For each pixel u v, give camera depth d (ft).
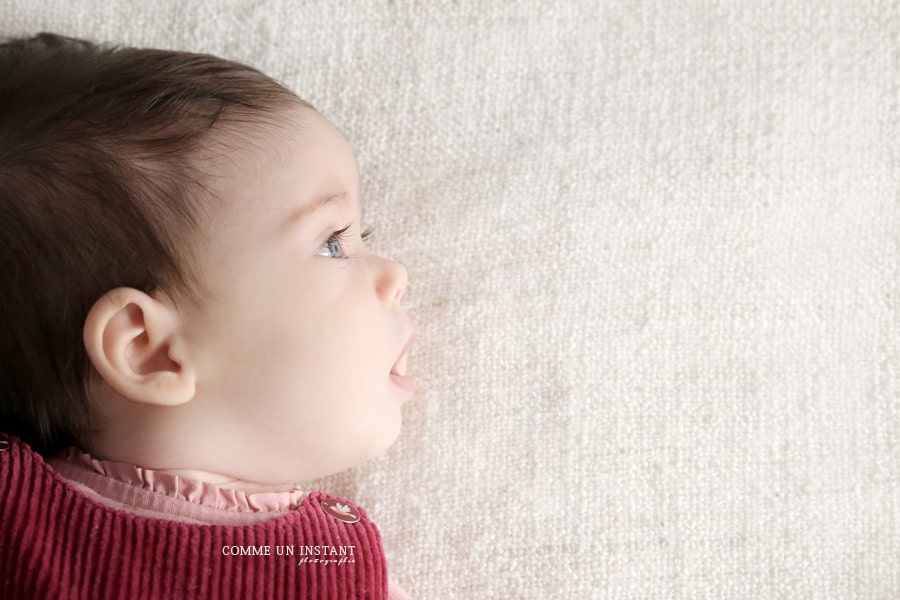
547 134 3.61
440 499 3.34
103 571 2.66
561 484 3.34
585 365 3.42
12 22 3.64
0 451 2.83
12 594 2.63
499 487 3.34
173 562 2.70
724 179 3.55
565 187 3.56
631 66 3.65
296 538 2.86
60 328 2.78
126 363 2.77
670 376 3.42
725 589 3.29
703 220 3.52
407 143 3.62
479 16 3.68
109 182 2.77
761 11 3.66
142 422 2.88
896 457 3.37
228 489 2.94
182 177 2.80
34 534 2.69
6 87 2.92
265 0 3.69
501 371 3.42
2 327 2.81
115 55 3.06
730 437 3.38
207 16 3.68
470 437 3.38
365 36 3.68
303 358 2.88
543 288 3.48
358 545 2.94
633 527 3.32
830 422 3.40
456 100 3.64
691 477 3.35
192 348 2.82
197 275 2.79
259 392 2.88
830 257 3.51
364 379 2.99
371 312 3.00
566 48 3.66
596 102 3.63
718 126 3.59
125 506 2.83
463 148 3.61
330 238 2.98
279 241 2.85
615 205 3.53
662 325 3.45
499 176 3.57
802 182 3.54
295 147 2.93
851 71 3.61
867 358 3.44
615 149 3.58
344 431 2.99
